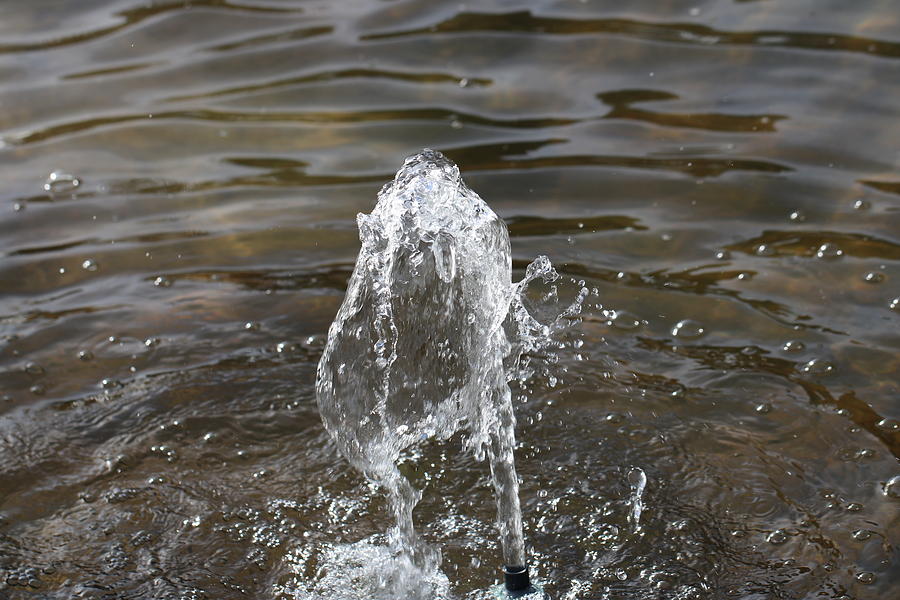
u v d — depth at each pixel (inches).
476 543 274.1
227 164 481.4
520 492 290.4
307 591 261.1
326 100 530.3
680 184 442.0
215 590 262.4
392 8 625.9
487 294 259.4
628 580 259.6
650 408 321.1
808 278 377.7
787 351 342.3
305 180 464.1
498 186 447.8
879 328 349.4
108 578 267.3
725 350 345.4
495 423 257.6
